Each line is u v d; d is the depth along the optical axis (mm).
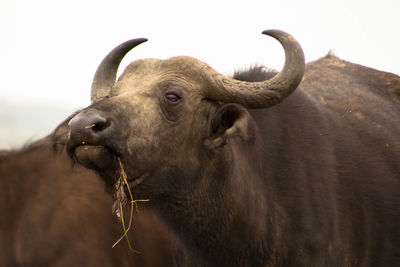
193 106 16953
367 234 19656
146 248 21828
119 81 17375
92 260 21391
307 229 18078
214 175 17344
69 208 21797
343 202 19281
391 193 20422
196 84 17078
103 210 21844
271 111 19062
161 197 17188
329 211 18609
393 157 21047
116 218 21766
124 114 15758
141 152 16016
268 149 18578
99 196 22016
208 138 17219
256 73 19625
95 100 18672
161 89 16688
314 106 20094
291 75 16703
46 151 22766
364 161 20219
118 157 15672
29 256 21391
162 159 16531
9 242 21641
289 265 18141
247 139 16578
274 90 16781
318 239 18141
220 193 17453
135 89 16672
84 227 21625
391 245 20250
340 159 19766
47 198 21953
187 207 17391
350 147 20172
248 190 17766
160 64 17359
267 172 18469
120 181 16078
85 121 14836
